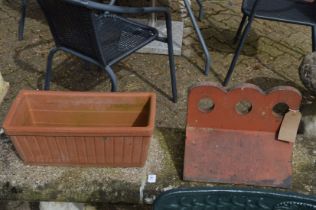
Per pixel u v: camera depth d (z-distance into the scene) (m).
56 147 1.91
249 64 3.03
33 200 2.03
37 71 2.89
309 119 2.25
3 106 2.57
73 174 2.01
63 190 1.98
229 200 1.48
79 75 2.85
